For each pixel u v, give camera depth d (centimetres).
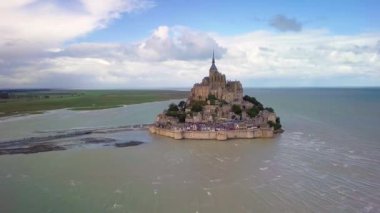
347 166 16200
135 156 19450
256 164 17000
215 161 17862
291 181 14262
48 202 12394
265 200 12319
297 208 11581
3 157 19512
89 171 16312
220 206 11894
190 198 12656
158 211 11569
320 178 14550
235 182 14312
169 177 15188
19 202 12425
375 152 18900
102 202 12356
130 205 12088
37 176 15550
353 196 12531
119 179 14988
